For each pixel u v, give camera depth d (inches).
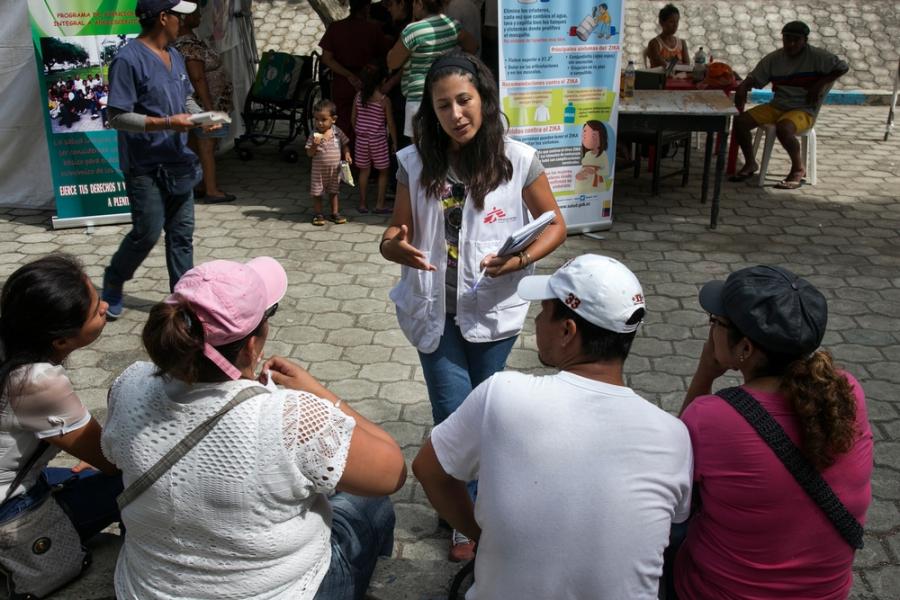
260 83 335.0
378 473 78.7
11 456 94.3
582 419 72.1
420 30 234.4
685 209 279.3
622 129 272.2
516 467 72.2
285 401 75.2
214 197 284.4
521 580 73.0
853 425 75.6
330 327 193.8
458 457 78.1
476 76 103.1
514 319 114.7
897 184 307.6
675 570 88.7
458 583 103.4
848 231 258.5
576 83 239.0
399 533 126.3
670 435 73.5
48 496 100.3
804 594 79.7
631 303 74.7
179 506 74.7
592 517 70.6
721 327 85.4
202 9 310.7
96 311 97.2
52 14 239.9
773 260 235.3
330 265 230.7
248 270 76.5
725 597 81.8
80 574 105.2
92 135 253.4
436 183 107.3
